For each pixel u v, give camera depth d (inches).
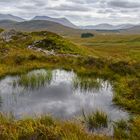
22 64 1187.3
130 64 1146.7
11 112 569.0
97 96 751.1
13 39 2089.1
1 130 430.9
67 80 935.7
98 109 631.8
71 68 1138.7
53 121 502.9
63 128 461.7
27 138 414.3
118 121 548.1
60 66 1166.3
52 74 1026.1
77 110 624.7
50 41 1807.3
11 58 1274.6
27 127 447.5
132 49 3289.9
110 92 795.4
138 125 516.1
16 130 436.5
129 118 570.6
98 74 1026.1
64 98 722.8
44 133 425.7
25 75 932.6
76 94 767.7
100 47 3841.0
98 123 528.7
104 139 448.5
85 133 461.7
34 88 815.1
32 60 1277.1
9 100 687.7
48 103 672.4
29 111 605.3
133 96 711.7
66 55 1488.7
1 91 770.8
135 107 636.1
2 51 1521.9
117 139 459.8
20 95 737.0
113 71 1066.1
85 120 548.7
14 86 829.2
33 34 2278.5
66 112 607.2
